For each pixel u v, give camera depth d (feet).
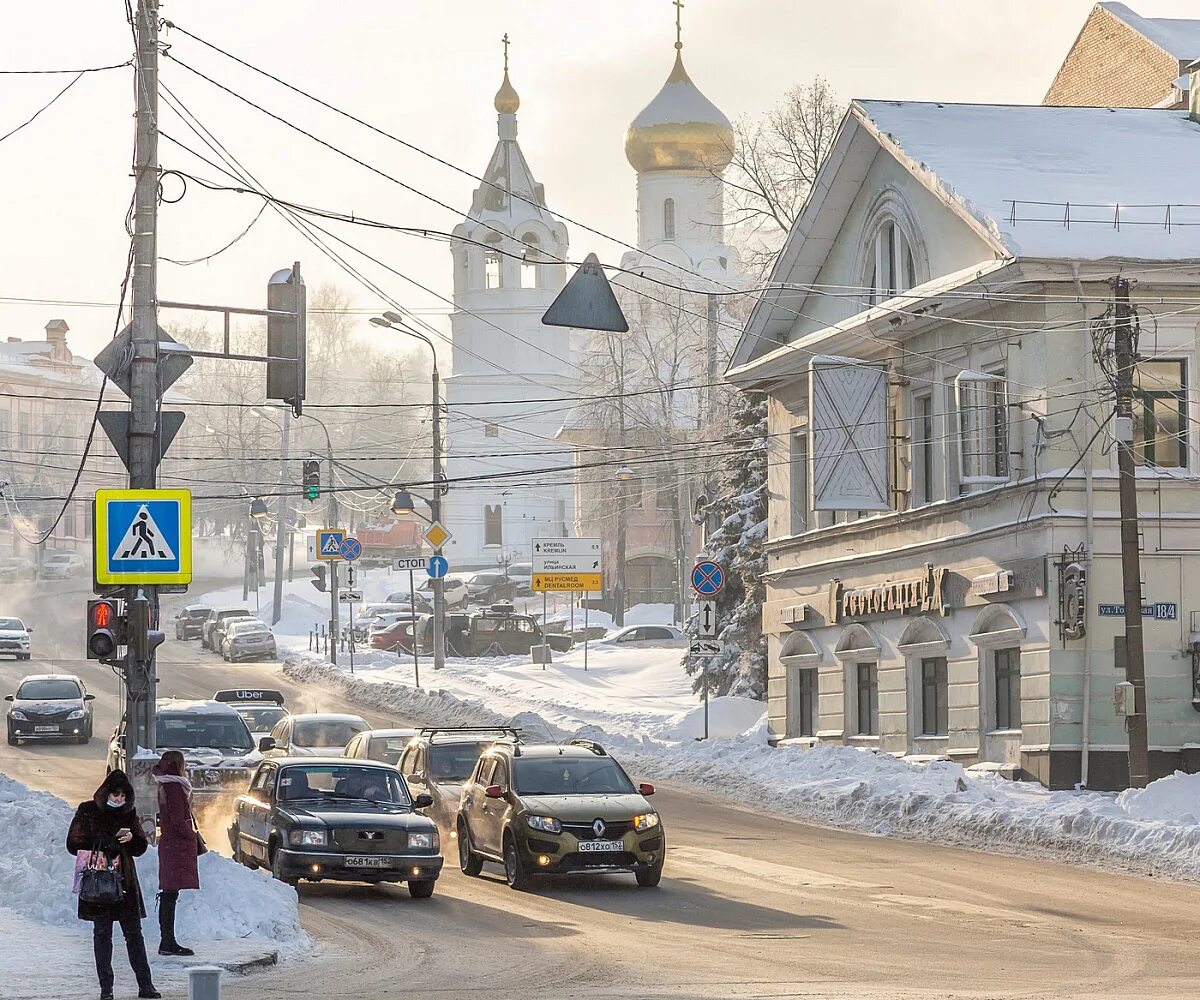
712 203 367.45
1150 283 119.75
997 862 93.35
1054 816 100.53
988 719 129.18
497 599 354.33
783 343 165.07
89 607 77.66
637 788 86.22
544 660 245.86
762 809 124.26
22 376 469.98
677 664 235.20
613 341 319.27
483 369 414.62
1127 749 119.03
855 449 140.97
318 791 82.33
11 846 81.20
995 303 126.72
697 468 289.12
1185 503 121.60
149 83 83.30
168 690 219.00
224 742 111.04
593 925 70.28
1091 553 119.44
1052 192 126.93
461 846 90.22
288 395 84.33
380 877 77.56
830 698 157.48
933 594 135.85
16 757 155.02
